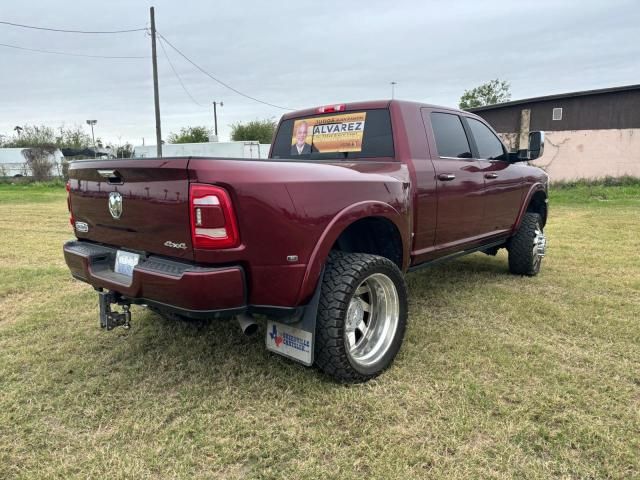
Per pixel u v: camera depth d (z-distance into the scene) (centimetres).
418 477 204
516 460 214
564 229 860
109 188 273
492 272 562
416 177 347
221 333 364
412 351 329
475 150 445
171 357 324
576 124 1833
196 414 254
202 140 5272
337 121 387
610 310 410
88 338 359
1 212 1216
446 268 586
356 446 225
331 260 279
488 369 301
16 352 336
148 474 208
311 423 245
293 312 262
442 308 423
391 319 306
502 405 256
